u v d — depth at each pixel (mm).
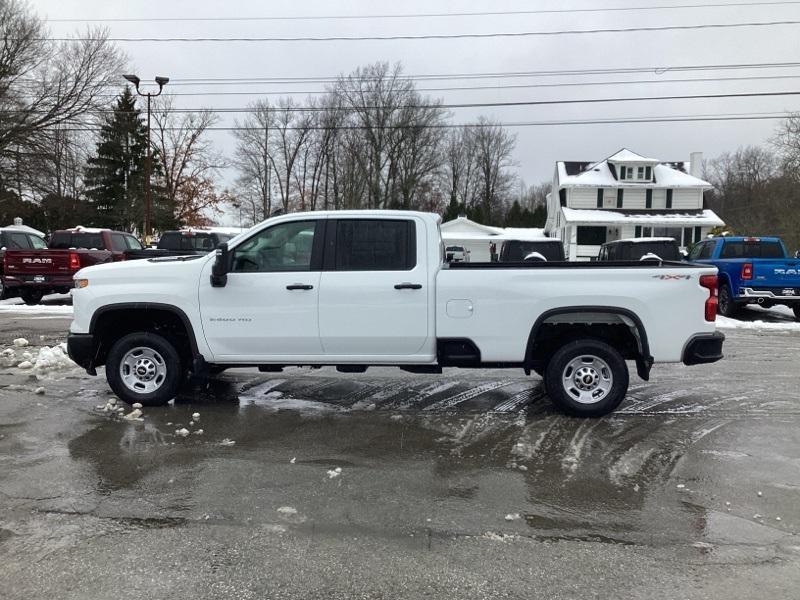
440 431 5543
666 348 5758
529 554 3361
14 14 30219
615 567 3230
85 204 45031
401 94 58406
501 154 77375
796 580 3113
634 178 45188
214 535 3545
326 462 4746
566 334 6125
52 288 15766
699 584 3070
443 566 3232
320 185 62156
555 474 4531
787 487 4309
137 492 4141
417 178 60125
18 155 29234
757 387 7348
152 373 6266
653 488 4285
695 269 5746
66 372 7770
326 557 3314
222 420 5828
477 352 5828
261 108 57500
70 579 3080
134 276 6043
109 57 32188
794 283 14102
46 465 4617
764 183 55406
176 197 46594
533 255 12539
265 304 5887
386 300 5785
